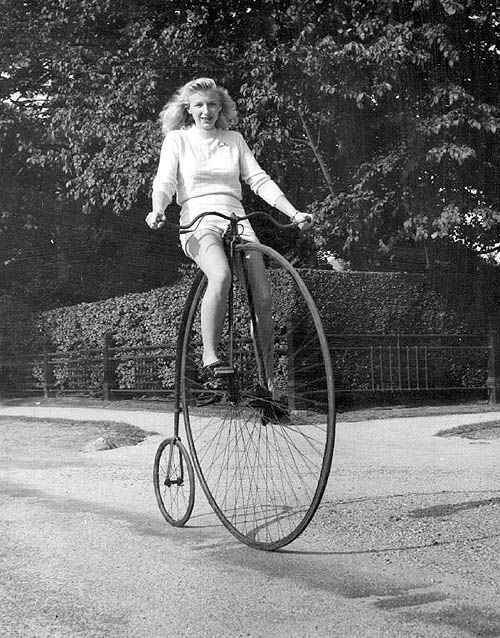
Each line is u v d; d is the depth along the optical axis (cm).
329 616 284
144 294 1425
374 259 1538
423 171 1443
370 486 551
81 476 635
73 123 1627
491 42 1513
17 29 1809
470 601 296
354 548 377
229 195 428
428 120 1382
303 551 374
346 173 1516
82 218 2098
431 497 501
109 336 1490
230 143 440
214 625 280
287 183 1644
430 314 1316
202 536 414
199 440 774
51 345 1691
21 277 2164
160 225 420
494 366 1295
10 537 422
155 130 1539
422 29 1402
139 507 497
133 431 959
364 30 1383
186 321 436
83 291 2172
